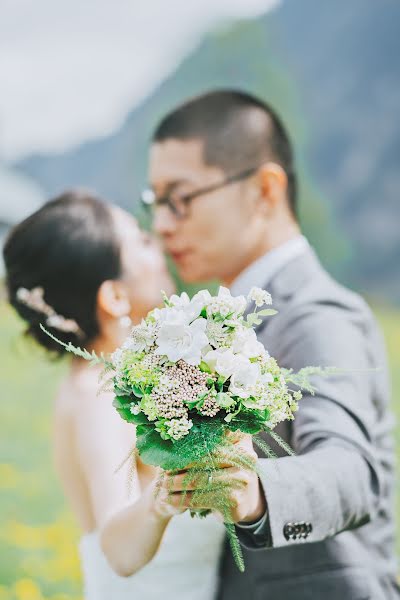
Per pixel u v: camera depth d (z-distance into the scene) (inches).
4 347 477.1
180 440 60.9
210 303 63.1
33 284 102.2
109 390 64.7
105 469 86.1
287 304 91.7
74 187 107.5
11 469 284.4
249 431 61.7
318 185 1985.7
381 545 93.0
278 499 68.0
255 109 109.0
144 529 74.9
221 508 62.8
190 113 108.1
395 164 1951.3
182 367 62.0
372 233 1840.6
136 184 1305.4
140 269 105.9
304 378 65.2
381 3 2290.8
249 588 90.4
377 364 93.4
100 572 94.3
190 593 93.0
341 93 2155.5
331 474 71.9
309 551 87.5
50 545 203.0
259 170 106.6
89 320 102.3
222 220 106.7
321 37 2345.0
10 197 1127.0
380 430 93.2
